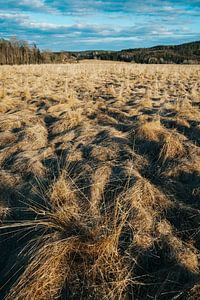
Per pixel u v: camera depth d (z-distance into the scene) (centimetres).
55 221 349
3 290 295
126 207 385
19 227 374
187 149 545
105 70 2950
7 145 625
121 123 741
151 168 505
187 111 793
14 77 2036
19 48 6956
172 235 347
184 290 271
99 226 334
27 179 486
